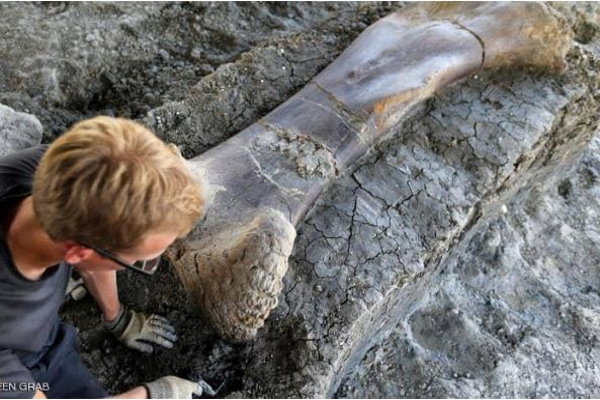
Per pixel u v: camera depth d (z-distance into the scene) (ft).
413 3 7.32
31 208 3.57
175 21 8.69
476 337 7.02
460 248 7.27
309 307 5.52
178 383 4.92
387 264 5.78
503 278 7.65
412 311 7.11
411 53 6.62
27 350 4.18
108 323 5.46
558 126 7.19
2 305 3.67
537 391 6.71
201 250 5.13
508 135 6.69
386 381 6.56
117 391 5.49
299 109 6.32
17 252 3.64
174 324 5.70
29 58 7.83
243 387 5.38
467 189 6.40
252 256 4.68
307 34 7.52
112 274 4.96
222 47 8.53
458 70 6.70
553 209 8.48
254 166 5.81
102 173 2.99
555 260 8.04
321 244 5.81
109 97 7.93
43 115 7.37
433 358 6.81
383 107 6.25
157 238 3.33
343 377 6.33
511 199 7.85
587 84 7.24
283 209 5.60
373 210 6.07
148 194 3.07
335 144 6.07
